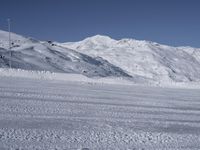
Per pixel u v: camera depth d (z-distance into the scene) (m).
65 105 21.92
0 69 53.94
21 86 33.34
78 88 37.31
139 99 29.91
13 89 29.47
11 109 18.66
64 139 12.77
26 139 12.29
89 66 138.50
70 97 26.75
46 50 136.50
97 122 16.95
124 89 42.41
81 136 13.50
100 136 13.77
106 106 23.11
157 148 12.38
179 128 17.08
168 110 23.70
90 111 20.30
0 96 23.98
